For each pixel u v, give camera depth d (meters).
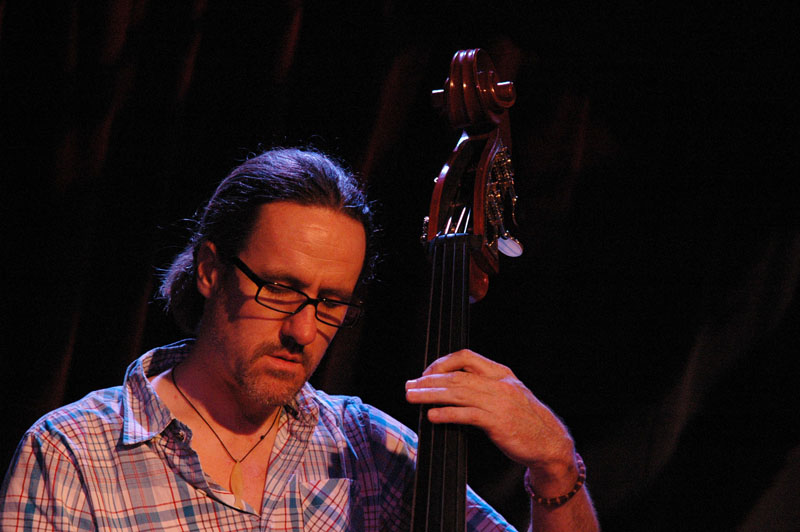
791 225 9.53
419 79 8.52
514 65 9.06
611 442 9.05
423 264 8.38
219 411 4.59
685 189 9.47
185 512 4.25
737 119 9.45
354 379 8.18
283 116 7.68
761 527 9.09
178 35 7.21
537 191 9.12
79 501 4.13
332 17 8.07
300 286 4.29
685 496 9.12
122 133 7.01
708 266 9.41
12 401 6.53
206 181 7.33
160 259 7.10
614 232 9.31
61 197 6.71
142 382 4.54
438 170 8.48
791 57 8.79
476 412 3.96
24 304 6.59
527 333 8.97
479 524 5.15
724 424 9.25
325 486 4.69
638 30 8.83
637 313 9.23
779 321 9.41
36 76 6.67
